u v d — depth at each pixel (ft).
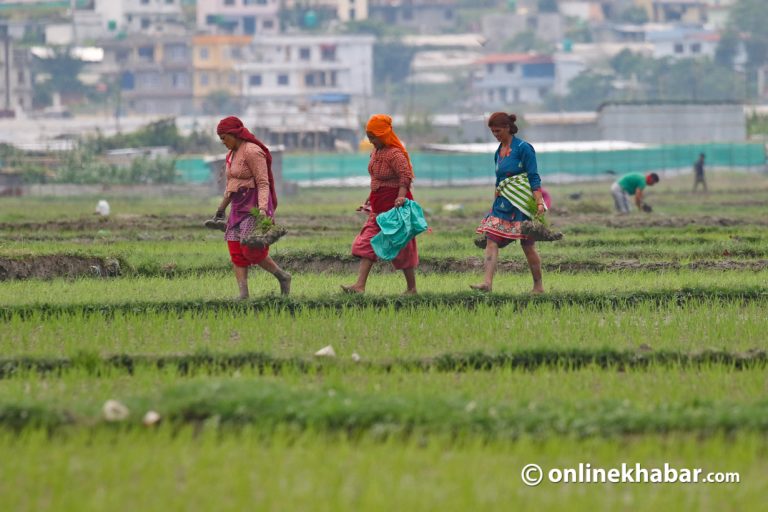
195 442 108.99
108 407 113.29
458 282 220.43
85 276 237.04
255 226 186.09
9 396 124.16
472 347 151.94
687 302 195.11
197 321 172.65
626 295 193.47
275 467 100.99
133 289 207.62
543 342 152.05
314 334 163.43
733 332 167.22
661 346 154.10
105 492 95.20
